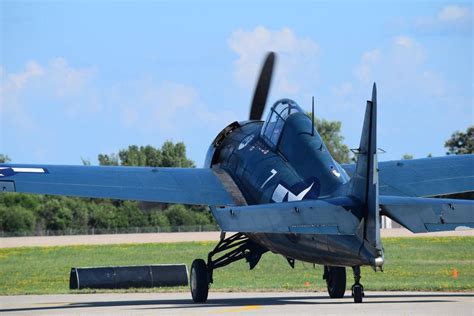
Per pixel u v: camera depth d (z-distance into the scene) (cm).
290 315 6544
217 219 7200
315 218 6944
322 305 7544
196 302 8606
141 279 10800
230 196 8444
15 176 8269
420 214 6819
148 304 8462
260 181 8181
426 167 8888
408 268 13775
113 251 19412
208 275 8619
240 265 15238
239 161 8681
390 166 8931
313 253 7406
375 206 6769
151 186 8494
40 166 8469
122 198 8244
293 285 11262
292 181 7800
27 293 10519
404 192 8544
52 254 19038
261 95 10650
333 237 7144
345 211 6925
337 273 8638
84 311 7556
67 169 8506
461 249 17425
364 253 6881
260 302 8369
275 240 7862
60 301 9069
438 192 8569
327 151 7775
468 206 6788
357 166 6981
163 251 19075
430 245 18562
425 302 7762
